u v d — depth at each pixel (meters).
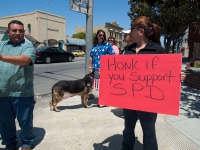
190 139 3.18
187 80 7.45
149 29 2.23
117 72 2.38
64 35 39.38
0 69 2.50
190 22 20.19
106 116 4.27
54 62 18.34
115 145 3.03
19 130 3.56
